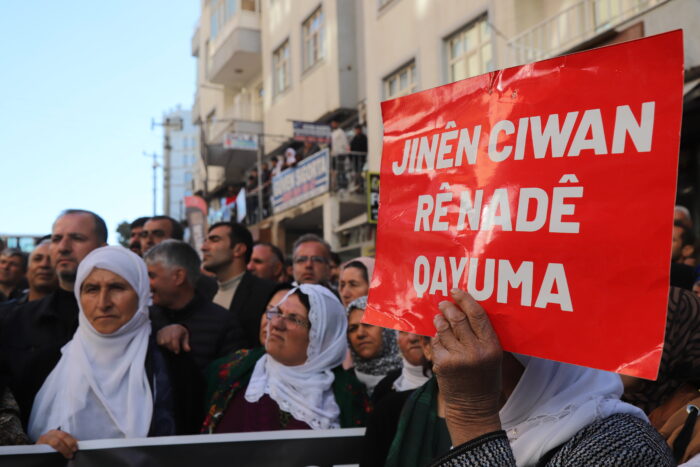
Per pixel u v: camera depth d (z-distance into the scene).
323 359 2.66
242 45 19.52
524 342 1.18
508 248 1.23
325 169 13.77
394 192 1.48
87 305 2.44
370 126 13.00
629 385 1.68
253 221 18.45
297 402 2.56
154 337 2.64
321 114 15.80
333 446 2.37
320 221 16.28
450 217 1.34
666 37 1.07
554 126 1.20
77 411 2.33
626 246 1.08
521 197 1.23
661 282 1.04
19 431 2.21
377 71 12.83
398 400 1.96
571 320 1.13
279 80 18.58
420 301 1.37
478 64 10.25
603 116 1.14
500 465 1.15
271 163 17.98
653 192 1.06
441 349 1.23
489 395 1.20
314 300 2.68
